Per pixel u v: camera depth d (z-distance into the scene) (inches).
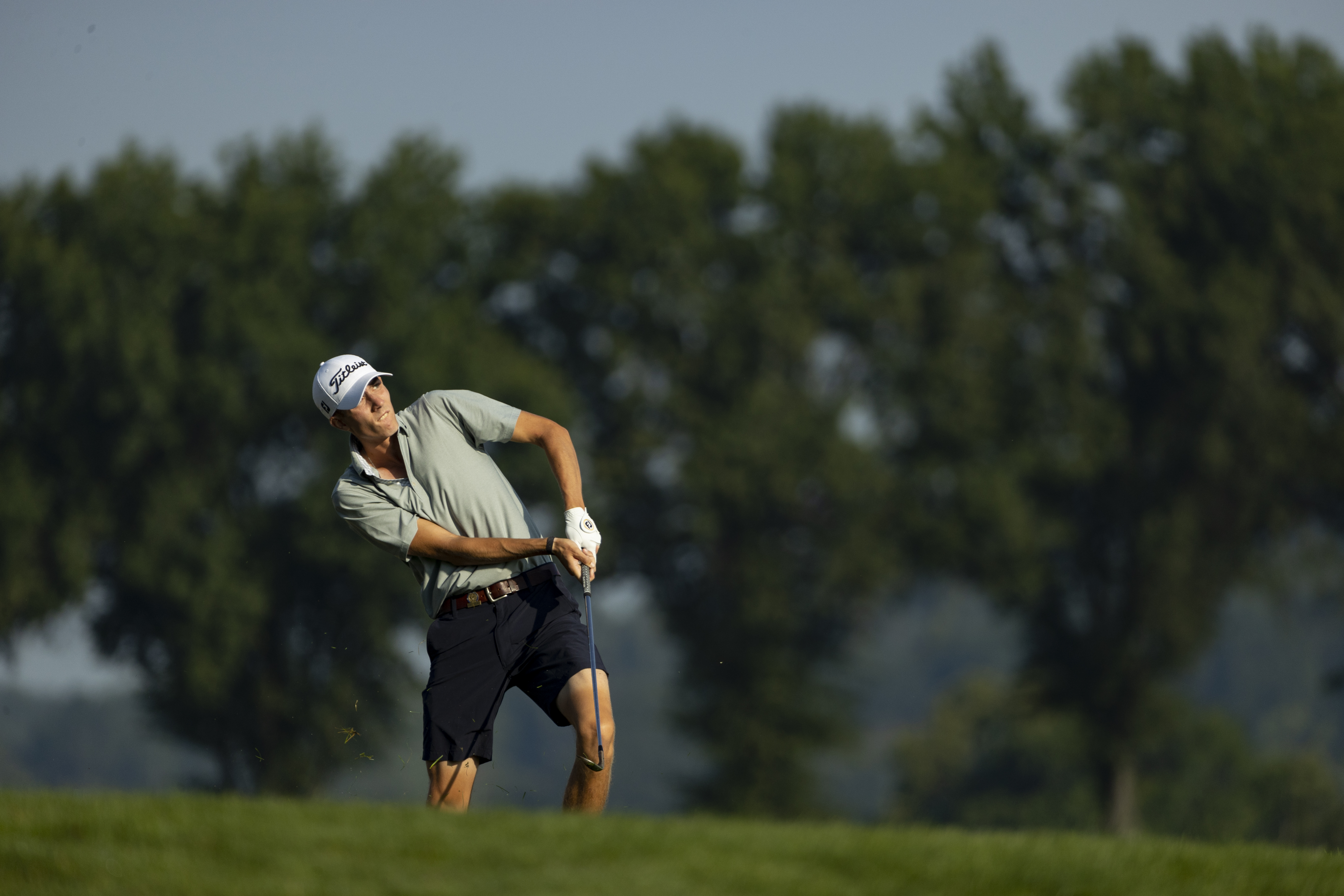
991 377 4980.3
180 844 596.7
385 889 547.8
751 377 5088.6
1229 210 5147.6
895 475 4953.3
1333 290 4950.8
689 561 5083.7
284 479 5068.9
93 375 4793.3
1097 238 5260.8
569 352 5378.9
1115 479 4953.3
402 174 5216.5
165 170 5083.7
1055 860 621.6
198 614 4554.6
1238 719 7126.0
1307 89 5388.8
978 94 5408.5
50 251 4785.9
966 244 5128.0
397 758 4758.9
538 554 734.5
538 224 5305.1
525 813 663.1
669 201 5108.3
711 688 4982.8
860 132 5334.6
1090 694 4963.1
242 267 4980.3
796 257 5226.4
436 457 751.7
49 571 4761.3
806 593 5004.9
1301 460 4916.3
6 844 582.2
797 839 636.1
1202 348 4864.7
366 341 5177.2
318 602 4761.3
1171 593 4886.8
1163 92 5305.1
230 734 4717.0
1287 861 650.2
